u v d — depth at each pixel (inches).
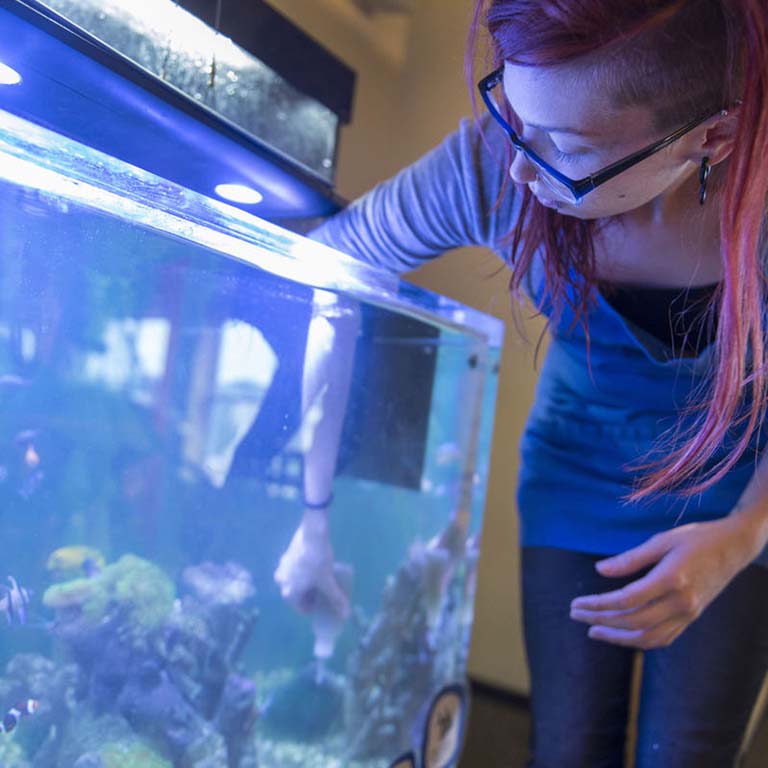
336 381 36.8
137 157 35.2
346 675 42.9
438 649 48.9
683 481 34.3
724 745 35.1
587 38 20.8
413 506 45.1
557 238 31.9
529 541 41.6
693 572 33.1
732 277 24.5
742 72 22.3
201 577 33.0
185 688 32.3
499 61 24.5
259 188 39.1
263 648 37.1
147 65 32.0
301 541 38.0
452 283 58.3
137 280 27.0
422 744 46.8
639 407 37.2
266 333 32.7
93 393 27.5
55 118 31.5
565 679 38.5
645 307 34.4
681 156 24.8
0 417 24.9
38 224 23.4
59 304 25.4
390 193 37.3
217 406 32.1
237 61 37.4
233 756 35.1
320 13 65.8
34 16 24.8
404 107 75.7
